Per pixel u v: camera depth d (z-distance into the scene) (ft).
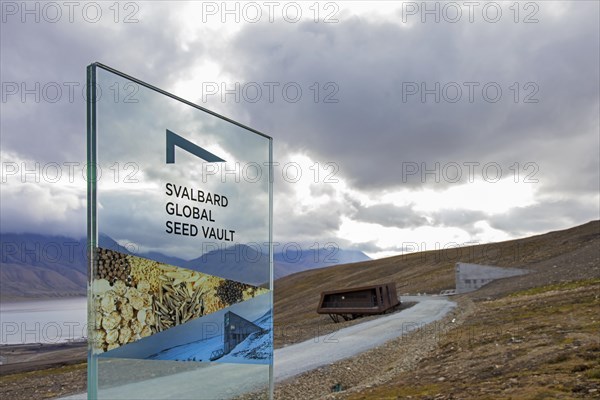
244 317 33.60
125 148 25.50
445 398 40.88
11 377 85.61
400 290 272.10
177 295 28.35
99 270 23.84
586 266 173.47
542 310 97.40
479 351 63.57
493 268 201.87
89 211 23.79
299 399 50.44
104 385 23.85
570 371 44.68
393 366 64.28
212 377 30.55
